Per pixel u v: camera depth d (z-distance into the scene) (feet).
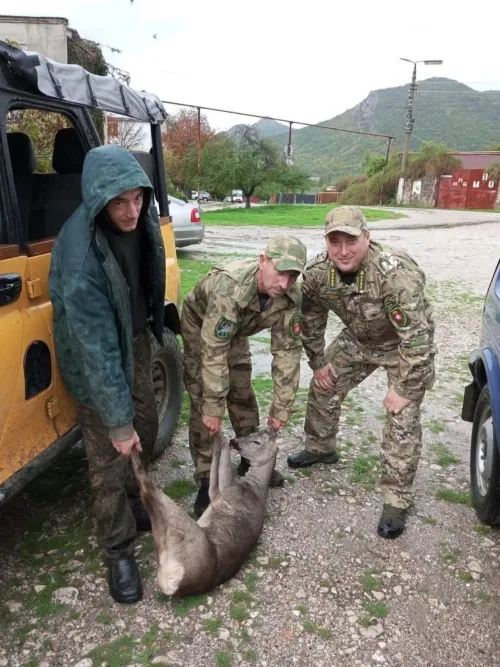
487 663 8.32
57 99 9.52
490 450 11.20
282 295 10.24
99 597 9.23
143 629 8.66
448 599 9.48
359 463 13.48
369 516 11.57
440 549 10.67
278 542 10.72
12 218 8.23
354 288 10.50
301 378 19.15
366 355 11.91
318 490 12.41
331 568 10.11
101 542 9.22
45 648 8.27
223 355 10.26
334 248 10.07
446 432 15.35
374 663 8.27
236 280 9.93
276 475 12.40
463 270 39.19
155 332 9.96
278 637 8.62
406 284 10.03
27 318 8.41
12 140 11.25
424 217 90.33
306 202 182.50
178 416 13.92
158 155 13.97
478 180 127.95
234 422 12.49
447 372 19.74
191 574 8.71
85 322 7.83
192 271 33.83
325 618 9.02
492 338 11.68
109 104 11.24
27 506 11.49
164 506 8.70
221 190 109.81
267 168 110.22
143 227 8.82
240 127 114.52
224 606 9.14
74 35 52.80
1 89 8.19
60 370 8.77
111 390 8.01
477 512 11.64
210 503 10.26
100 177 7.50
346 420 15.80
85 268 7.75
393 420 10.91
